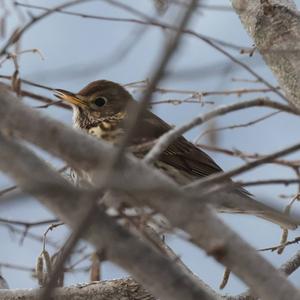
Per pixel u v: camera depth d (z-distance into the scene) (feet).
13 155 27.50
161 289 27.61
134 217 29.17
